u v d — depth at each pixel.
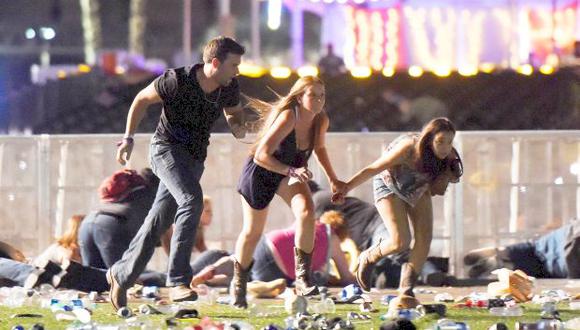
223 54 21.67
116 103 51.22
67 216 31.59
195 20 70.44
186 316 21.45
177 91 21.70
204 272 28.31
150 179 29.41
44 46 68.38
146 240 22.11
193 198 21.77
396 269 28.55
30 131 52.09
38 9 71.00
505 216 31.55
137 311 22.61
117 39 71.69
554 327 19.06
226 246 31.36
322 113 22.17
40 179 31.55
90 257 29.12
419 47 58.50
